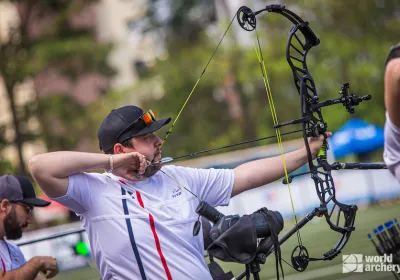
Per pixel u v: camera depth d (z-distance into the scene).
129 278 9.62
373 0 59.62
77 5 64.31
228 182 10.24
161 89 66.12
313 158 9.98
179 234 9.61
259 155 33.78
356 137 41.28
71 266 20.28
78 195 9.59
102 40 69.25
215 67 60.44
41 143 61.16
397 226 10.37
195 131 64.56
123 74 78.50
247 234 8.95
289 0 59.03
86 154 9.51
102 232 9.67
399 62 8.82
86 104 66.00
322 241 20.11
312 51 58.44
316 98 9.65
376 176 34.56
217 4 65.00
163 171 10.03
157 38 76.12
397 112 9.17
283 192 34.06
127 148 9.80
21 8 61.75
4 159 57.66
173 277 9.49
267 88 9.91
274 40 58.41
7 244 11.59
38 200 11.40
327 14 59.31
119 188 9.71
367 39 59.47
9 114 60.62
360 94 59.06
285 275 16.53
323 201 9.59
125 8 81.69
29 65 59.78
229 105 64.31
